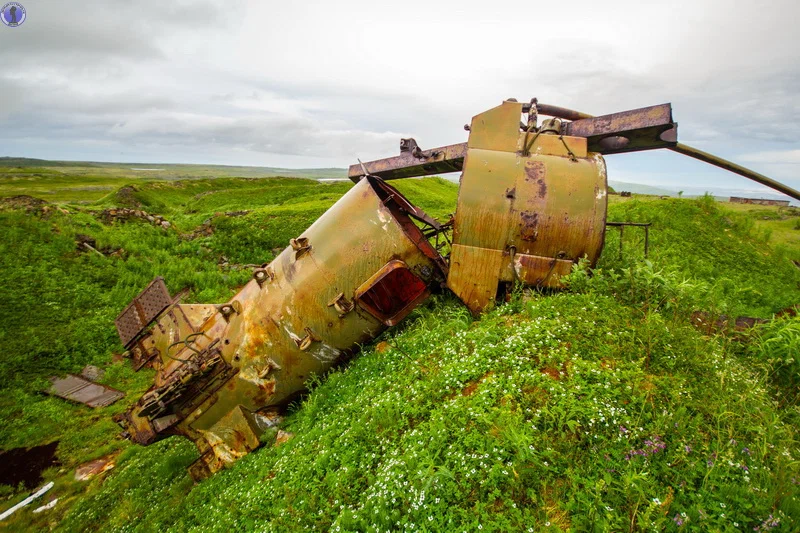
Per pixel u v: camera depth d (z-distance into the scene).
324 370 7.82
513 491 3.30
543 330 5.02
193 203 52.09
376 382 6.01
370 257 7.16
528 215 6.36
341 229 7.40
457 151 8.10
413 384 5.30
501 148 6.76
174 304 8.34
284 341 7.50
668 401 3.90
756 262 13.62
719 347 5.03
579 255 6.40
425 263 7.22
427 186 55.22
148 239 27.25
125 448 12.80
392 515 3.45
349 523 3.62
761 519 2.89
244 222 32.34
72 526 8.90
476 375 4.77
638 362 4.39
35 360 16.91
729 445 3.38
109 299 20.56
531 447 3.43
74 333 18.38
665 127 6.49
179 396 7.50
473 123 6.92
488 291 6.73
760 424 3.78
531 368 4.50
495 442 3.67
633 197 21.97
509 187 6.45
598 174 6.43
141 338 8.70
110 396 16.19
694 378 4.21
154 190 59.19
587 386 4.06
